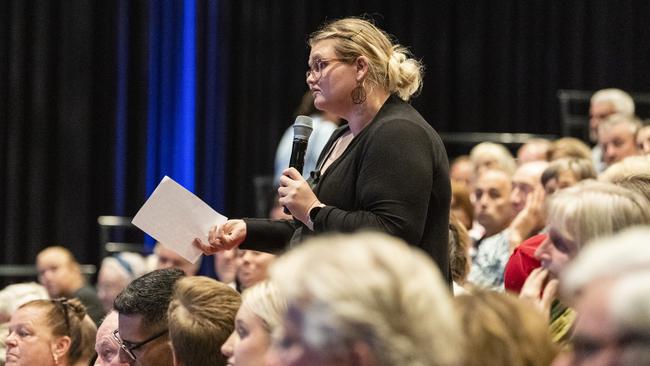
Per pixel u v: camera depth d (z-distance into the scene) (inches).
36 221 487.5
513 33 533.0
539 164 296.5
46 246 490.0
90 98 490.9
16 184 485.7
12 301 276.2
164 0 499.8
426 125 173.2
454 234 231.3
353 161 171.2
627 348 70.4
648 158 208.8
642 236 73.0
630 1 535.5
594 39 535.2
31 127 486.6
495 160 358.9
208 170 505.0
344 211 165.9
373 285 76.0
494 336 101.1
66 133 489.4
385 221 163.5
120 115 494.6
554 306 167.6
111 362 180.5
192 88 502.9
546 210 149.2
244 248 185.0
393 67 175.0
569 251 135.9
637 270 71.1
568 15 534.9
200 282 158.4
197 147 504.1
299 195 169.3
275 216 326.3
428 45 528.1
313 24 516.7
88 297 336.5
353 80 174.1
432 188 170.2
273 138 511.2
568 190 139.2
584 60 536.1
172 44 502.0
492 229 306.5
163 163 500.7
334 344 75.5
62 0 487.8
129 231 491.8
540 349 102.0
